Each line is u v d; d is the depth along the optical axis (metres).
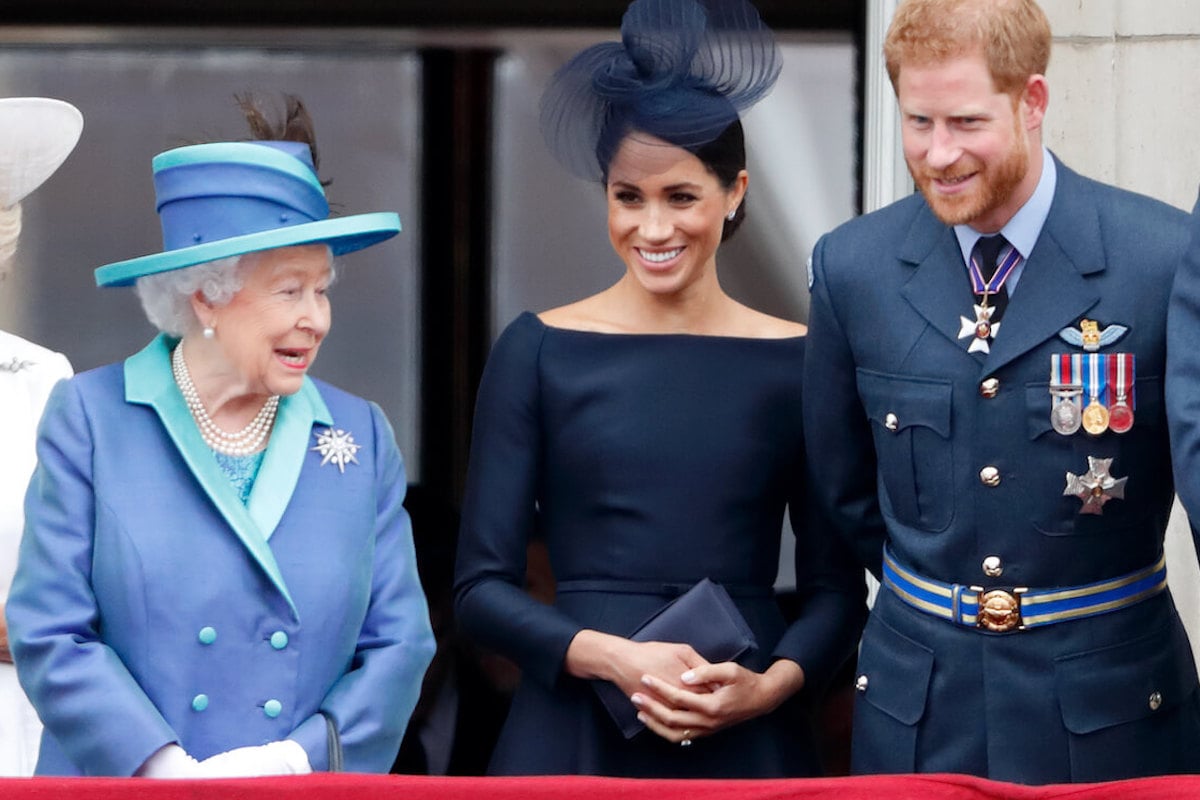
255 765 11.84
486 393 15.78
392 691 12.49
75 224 19.61
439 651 19.34
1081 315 13.23
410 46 19.64
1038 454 13.28
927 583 13.76
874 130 19.16
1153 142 18.19
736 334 15.85
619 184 15.38
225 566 12.20
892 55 12.99
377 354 19.81
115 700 11.79
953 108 12.67
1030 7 12.77
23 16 19.56
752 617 15.36
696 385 15.48
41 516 12.27
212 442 12.56
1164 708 13.52
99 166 19.62
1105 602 13.43
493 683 19.25
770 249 19.64
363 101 19.70
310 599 12.32
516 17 19.59
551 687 15.12
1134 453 13.23
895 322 13.77
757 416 15.48
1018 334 13.30
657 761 15.12
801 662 15.21
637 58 15.22
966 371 13.43
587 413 15.45
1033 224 13.44
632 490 15.33
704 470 15.34
